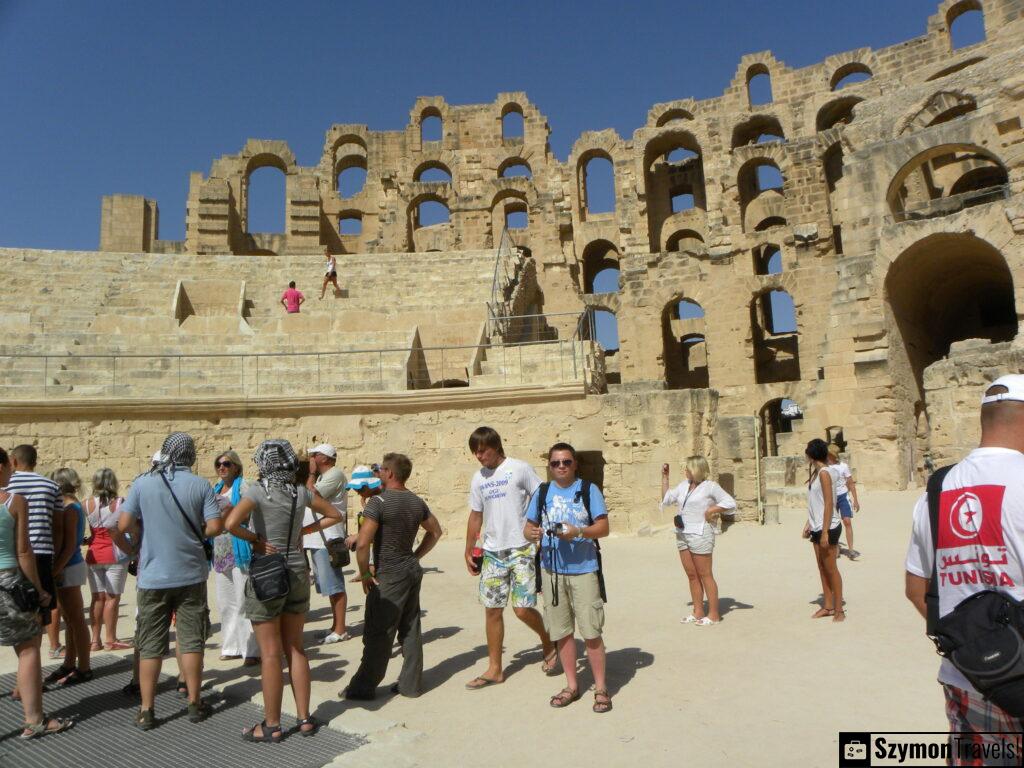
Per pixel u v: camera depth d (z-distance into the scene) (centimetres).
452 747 534
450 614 966
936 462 2138
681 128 4581
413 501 677
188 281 2636
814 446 847
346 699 644
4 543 576
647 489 1606
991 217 2350
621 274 4144
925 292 2961
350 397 1692
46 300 2452
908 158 2688
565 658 618
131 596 1170
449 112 5306
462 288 2795
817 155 3822
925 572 350
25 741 558
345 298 2712
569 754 514
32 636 578
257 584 554
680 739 529
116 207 4400
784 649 733
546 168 5128
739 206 3950
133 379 1817
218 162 4800
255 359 1958
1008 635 293
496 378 1870
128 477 1625
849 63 4506
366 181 5181
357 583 1229
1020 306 2280
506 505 679
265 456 603
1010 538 308
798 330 3700
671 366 4472
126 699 654
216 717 602
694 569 863
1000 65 2675
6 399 1590
